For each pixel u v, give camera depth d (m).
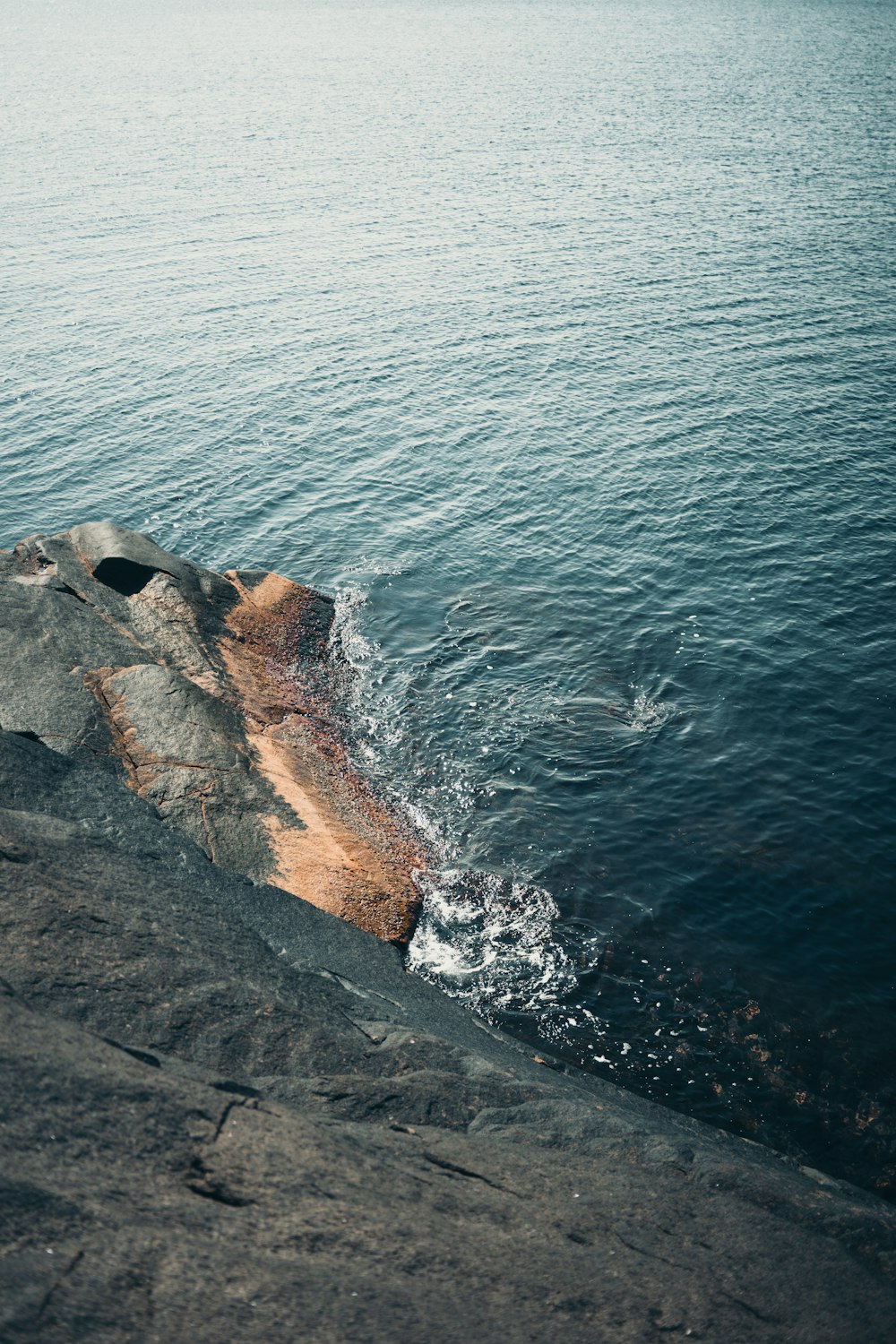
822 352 45.59
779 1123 15.12
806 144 90.50
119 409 43.22
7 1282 5.90
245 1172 8.17
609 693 25.30
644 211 71.50
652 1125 13.18
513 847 20.75
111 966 12.12
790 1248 9.47
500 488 36.03
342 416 42.38
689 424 39.66
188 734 20.28
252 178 86.94
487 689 25.72
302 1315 6.52
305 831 19.42
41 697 19.89
